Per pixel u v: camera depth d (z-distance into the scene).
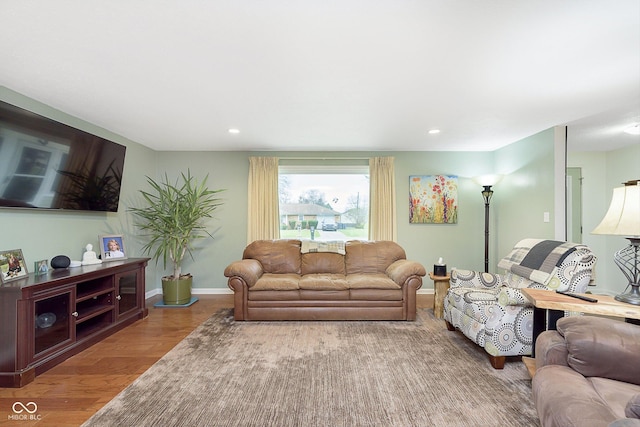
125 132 3.86
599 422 1.04
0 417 1.83
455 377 2.30
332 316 3.53
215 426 1.76
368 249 4.22
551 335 1.64
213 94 2.68
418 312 3.91
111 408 1.92
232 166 4.86
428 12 1.59
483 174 4.89
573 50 1.96
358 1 1.51
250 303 3.53
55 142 2.84
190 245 4.84
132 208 4.24
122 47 1.94
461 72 2.26
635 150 4.42
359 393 2.09
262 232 4.74
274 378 2.28
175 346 2.86
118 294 3.25
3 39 1.84
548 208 3.68
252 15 1.62
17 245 2.70
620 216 1.96
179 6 1.55
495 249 4.81
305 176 4.98
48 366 2.40
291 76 2.33
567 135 3.96
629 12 1.58
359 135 3.99
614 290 4.68
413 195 4.87
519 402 1.99
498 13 1.60
